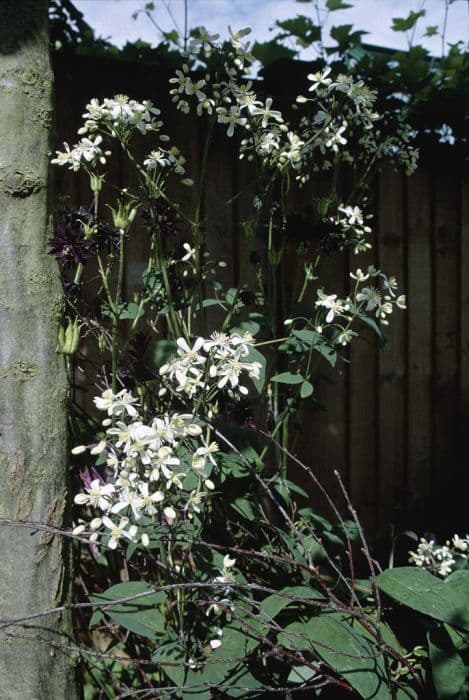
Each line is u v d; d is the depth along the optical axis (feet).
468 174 10.36
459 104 9.45
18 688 4.61
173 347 5.86
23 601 4.66
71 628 4.90
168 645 4.83
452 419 10.52
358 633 5.19
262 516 6.23
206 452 4.87
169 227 6.16
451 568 6.85
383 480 9.86
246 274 7.83
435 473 10.37
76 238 4.77
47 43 4.84
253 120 6.35
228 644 4.91
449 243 10.33
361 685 4.66
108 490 4.49
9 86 4.63
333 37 9.16
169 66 8.55
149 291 6.43
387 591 5.22
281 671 5.31
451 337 10.45
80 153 5.41
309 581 5.82
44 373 4.74
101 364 6.22
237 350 5.10
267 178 8.07
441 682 5.09
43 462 4.73
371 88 9.09
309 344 6.37
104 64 7.97
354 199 9.32
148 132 8.07
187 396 5.65
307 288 8.90
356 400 9.58
